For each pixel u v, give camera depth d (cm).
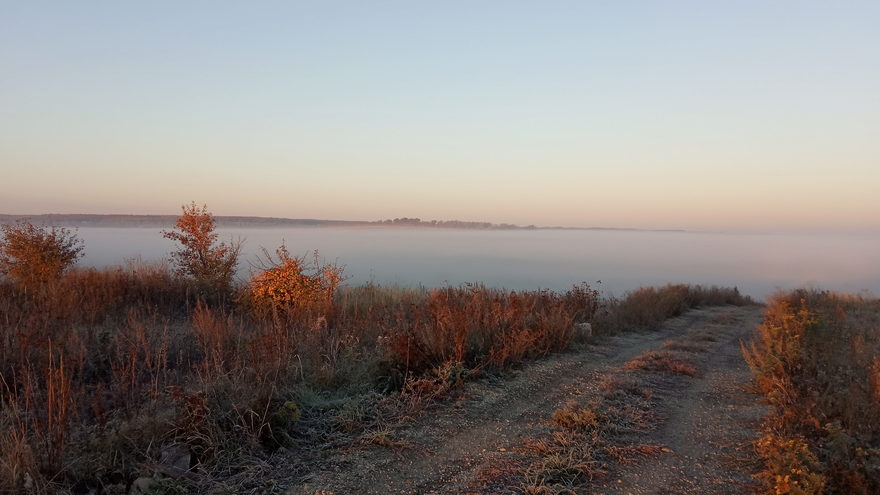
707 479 464
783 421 564
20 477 393
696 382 819
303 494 428
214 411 525
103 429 479
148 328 882
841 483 400
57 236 1441
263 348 699
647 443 550
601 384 768
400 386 703
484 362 820
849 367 752
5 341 681
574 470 476
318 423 568
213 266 1462
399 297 1545
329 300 1160
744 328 1521
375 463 488
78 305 1025
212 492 421
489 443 543
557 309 1202
